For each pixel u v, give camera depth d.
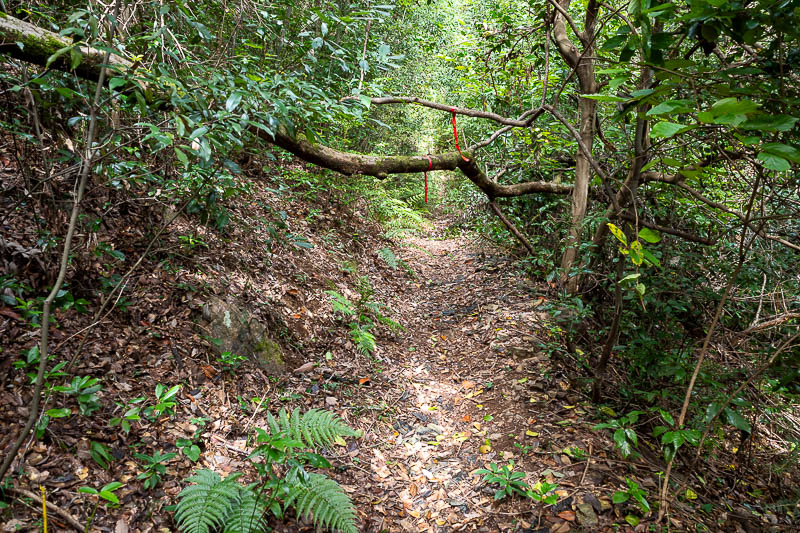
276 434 2.20
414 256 8.44
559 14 4.88
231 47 3.18
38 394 1.54
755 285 3.52
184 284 3.53
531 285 6.15
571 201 5.43
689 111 1.14
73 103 2.23
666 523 2.52
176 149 1.70
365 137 8.80
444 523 2.72
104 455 2.12
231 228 4.57
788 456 3.21
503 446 3.35
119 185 3.01
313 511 2.41
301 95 2.54
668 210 4.62
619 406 3.65
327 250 6.06
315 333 4.37
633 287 3.19
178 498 2.29
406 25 9.05
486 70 6.08
